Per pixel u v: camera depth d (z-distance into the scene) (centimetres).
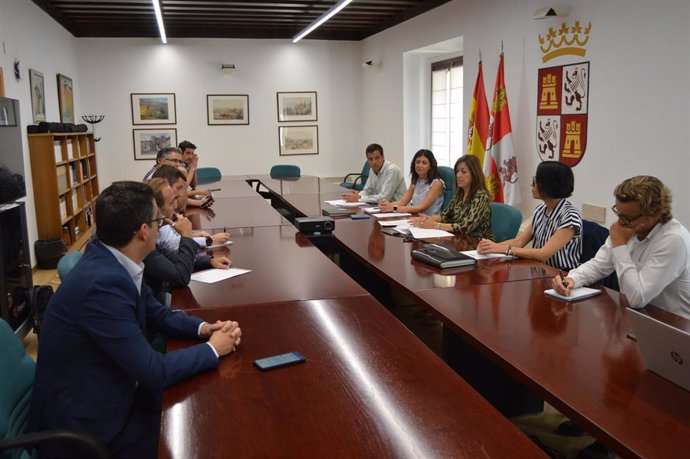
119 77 870
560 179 277
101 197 155
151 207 160
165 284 238
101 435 144
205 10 740
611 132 439
